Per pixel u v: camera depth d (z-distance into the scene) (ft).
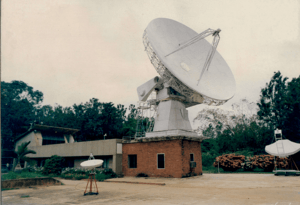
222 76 90.99
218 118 205.67
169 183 66.18
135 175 89.81
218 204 34.37
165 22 90.38
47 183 66.08
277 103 142.41
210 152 167.73
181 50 89.66
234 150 154.71
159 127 89.15
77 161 112.88
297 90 131.95
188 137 83.05
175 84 79.05
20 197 45.70
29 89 246.06
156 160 85.10
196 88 77.77
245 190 48.85
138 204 35.86
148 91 95.04
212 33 78.48
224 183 62.85
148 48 78.84
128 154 93.81
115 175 90.22
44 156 124.06
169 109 89.51
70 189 57.26
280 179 69.51
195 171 87.20
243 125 166.91
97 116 232.12
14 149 155.12
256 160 112.27
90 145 103.24
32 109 246.27
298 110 128.57
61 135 163.73
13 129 222.69
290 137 130.72
